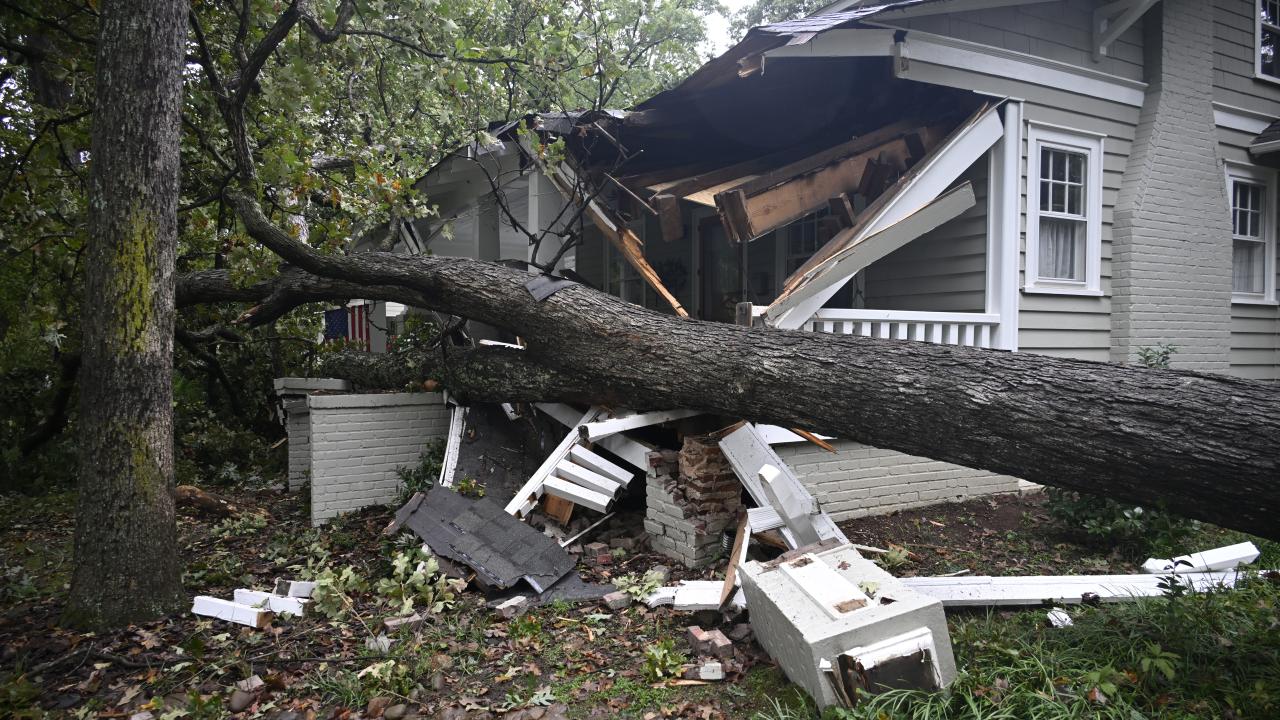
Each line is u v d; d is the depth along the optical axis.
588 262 11.70
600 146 7.69
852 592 3.29
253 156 7.25
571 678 3.69
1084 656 3.50
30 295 7.62
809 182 6.18
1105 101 7.88
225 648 4.07
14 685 3.55
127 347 4.31
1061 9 7.53
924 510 6.54
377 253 6.49
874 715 2.84
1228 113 8.82
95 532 4.33
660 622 4.27
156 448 4.43
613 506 5.93
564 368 5.77
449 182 9.71
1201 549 5.42
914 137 6.78
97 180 4.28
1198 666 3.39
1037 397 3.66
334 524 6.54
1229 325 8.71
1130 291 7.91
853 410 4.26
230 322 9.53
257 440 10.34
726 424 5.48
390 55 7.45
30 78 9.02
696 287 9.84
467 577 4.77
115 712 3.46
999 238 7.10
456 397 6.93
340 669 3.83
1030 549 5.55
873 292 8.24
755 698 3.43
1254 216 9.48
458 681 3.68
